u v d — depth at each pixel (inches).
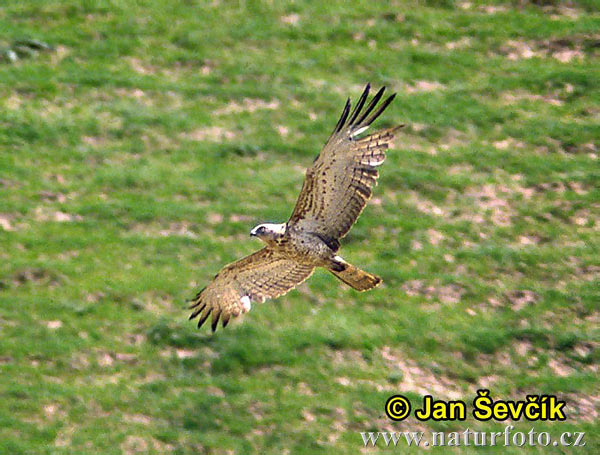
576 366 2293.3
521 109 3206.2
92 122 3006.9
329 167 1262.3
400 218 2709.2
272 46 3457.2
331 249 1293.1
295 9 3644.2
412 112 3159.5
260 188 2780.5
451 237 2657.5
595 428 2137.1
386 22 3604.8
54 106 3061.0
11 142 2886.3
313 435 2020.2
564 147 3046.3
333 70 3361.2
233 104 3152.1
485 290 2476.6
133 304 2326.5
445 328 2343.8
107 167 2834.6
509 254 2598.4
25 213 2615.7
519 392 2209.6
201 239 2566.4
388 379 2191.2
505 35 3558.1
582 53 3474.4
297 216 1299.2
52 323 2258.9
